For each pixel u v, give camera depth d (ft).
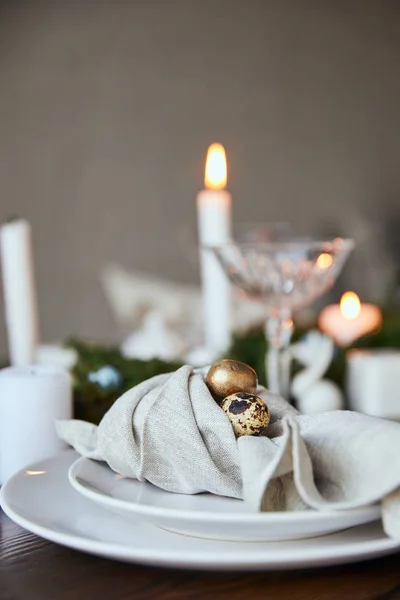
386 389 4.40
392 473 1.93
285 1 14.87
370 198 15.62
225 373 2.28
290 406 2.34
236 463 2.14
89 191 13.25
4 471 2.72
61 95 13.09
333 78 15.33
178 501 2.15
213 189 4.43
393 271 15.47
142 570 2.02
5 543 2.19
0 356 11.95
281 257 3.62
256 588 1.93
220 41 14.34
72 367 3.82
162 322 5.22
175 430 2.15
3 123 12.67
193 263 13.97
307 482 1.92
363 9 15.55
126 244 13.48
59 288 12.99
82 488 2.10
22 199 12.78
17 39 12.80
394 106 15.83
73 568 2.03
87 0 13.30
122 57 13.56
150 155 13.74
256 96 14.64
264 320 5.41
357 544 1.90
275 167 14.80
